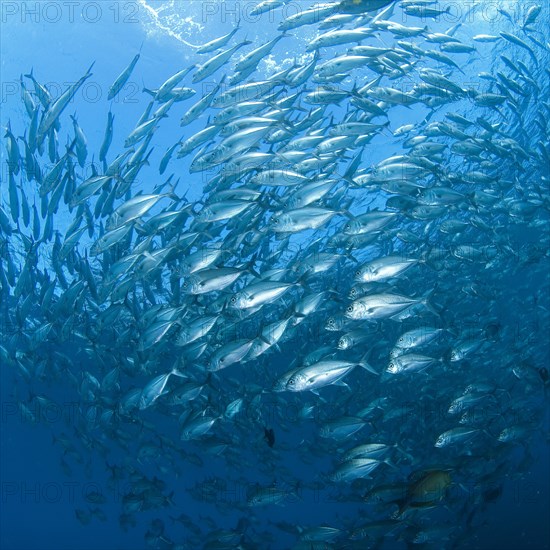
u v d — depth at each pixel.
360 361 3.47
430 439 5.20
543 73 7.49
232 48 4.17
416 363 3.79
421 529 3.81
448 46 4.91
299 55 5.65
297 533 4.49
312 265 3.95
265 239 5.10
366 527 3.73
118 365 4.81
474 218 5.20
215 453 4.43
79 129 4.35
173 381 5.42
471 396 4.27
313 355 4.23
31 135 4.20
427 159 4.64
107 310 4.62
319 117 4.48
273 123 3.91
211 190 4.43
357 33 4.04
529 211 5.60
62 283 5.18
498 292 6.27
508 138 5.62
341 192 4.58
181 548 5.32
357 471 3.63
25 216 4.77
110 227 4.02
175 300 4.75
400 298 3.45
